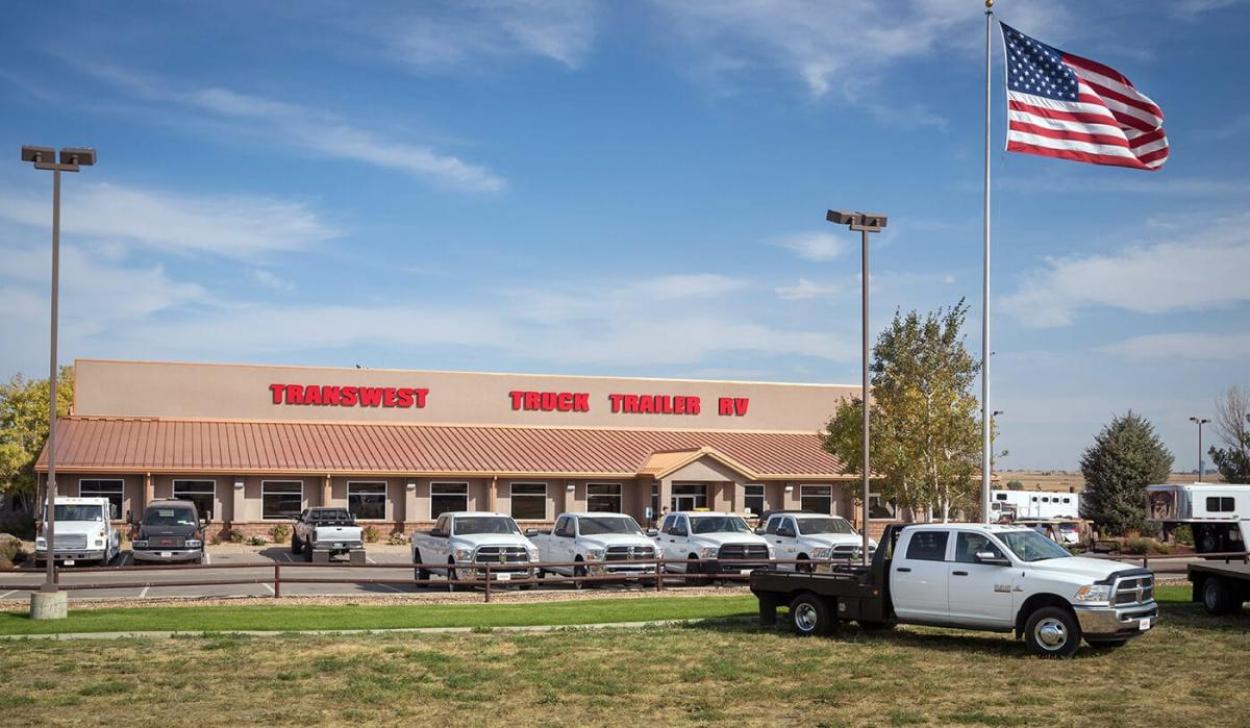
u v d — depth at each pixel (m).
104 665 16.42
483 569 28.44
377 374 54.00
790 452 56.12
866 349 27.47
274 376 52.28
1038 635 17.33
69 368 66.56
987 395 27.14
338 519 38.69
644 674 15.95
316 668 16.27
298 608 23.12
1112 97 25.08
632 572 29.25
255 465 45.91
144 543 35.81
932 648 18.22
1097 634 16.94
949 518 40.62
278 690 14.73
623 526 31.19
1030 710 13.55
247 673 15.88
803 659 17.19
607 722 13.02
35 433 58.72
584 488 51.09
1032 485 121.31
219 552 41.62
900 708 13.74
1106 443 61.25
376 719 13.15
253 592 27.97
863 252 27.67
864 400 27.39
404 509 48.22
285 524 46.00
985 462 26.94
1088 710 13.53
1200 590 23.73
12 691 14.55
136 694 14.43
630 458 52.66
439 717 13.26
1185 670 16.23
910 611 18.58
